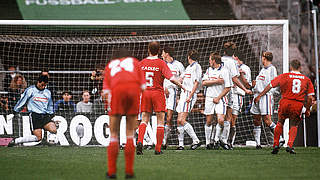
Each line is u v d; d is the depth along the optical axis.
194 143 34.38
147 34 46.25
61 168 20.75
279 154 28.80
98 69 41.12
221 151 31.66
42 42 44.22
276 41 41.19
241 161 23.92
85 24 38.00
